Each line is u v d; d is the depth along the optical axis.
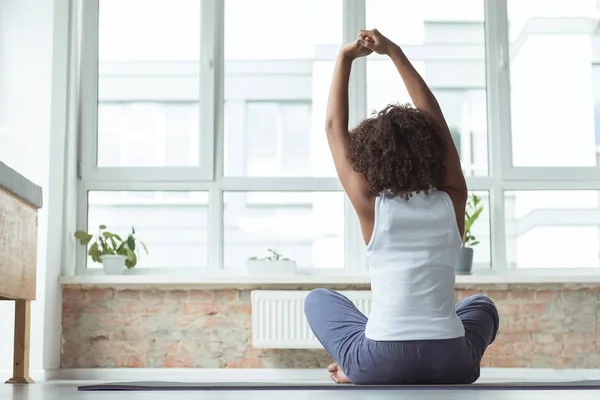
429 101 2.48
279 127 5.66
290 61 5.69
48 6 5.16
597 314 5.33
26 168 5.05
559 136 5.68
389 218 2.27
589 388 2.35
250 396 1.93
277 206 5.60
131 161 5.62
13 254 3.58
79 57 5.61
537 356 5.30
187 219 5.58
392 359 2.26
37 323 4.90
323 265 5.56
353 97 5.66
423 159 2.30
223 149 5.62
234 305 5.30
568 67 5.71
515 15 5.72
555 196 5.64
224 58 5.68
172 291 5.30
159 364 5.26
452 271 2.31
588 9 5.75
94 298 5.29
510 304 5.32
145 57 5.66
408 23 5.72
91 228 5.57
